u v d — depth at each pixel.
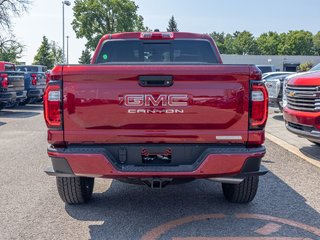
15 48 51.66
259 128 4.09
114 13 79.06
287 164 7.18
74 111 4.07
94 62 6.09
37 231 4.25
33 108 19.30
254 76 4.04
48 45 83.06
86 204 5.13
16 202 5.18
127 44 6.08
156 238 4.06
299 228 4.30
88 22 77.94
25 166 7.17
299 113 7.25
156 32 6.06
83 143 4.13
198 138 4.08
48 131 4.12
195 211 4.88
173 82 4.03
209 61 6.11
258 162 4.14
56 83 4.05
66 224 4.45
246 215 4.71
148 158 4.14
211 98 4.04
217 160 4.04
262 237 4.06
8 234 4.16
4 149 8.77
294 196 5.39
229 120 4.06
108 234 4.18
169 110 4.05
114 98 4.04
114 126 4.08
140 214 4.79
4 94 15.10
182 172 4.04
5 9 44.59
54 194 5.53
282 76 13.45
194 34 6.11
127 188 5.89
